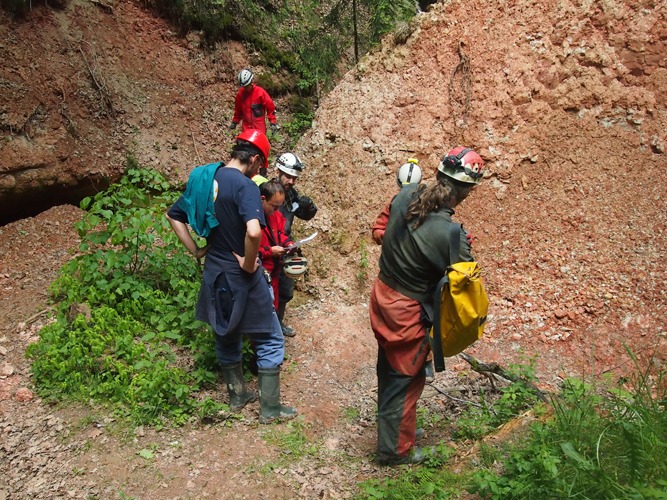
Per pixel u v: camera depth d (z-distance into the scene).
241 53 9.93
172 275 5.18
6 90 7.21
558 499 2.70
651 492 2.46
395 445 3.61
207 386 4.45
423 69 6.40
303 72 10.42
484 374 4.34
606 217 5.42
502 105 6.02
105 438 3.83
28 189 7.14
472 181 3.36
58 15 8.09
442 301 3.25
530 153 5.87
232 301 3.96
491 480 2.91
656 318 4.71
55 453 3.71
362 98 6.56
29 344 4.55
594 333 4.79
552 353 4.76
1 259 5.98
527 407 3.95
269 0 10.84
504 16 6.18
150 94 8.70
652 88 5.64
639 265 5.04
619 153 5.64
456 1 6.38
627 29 5.74
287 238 4.69
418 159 6.21
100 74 8.16
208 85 9.46
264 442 3.90
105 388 4.14
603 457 2.98
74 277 5.37
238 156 4.05
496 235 5.71
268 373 4.09
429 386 4.52
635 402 3.33
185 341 4.83
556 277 5.23
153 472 3.58
